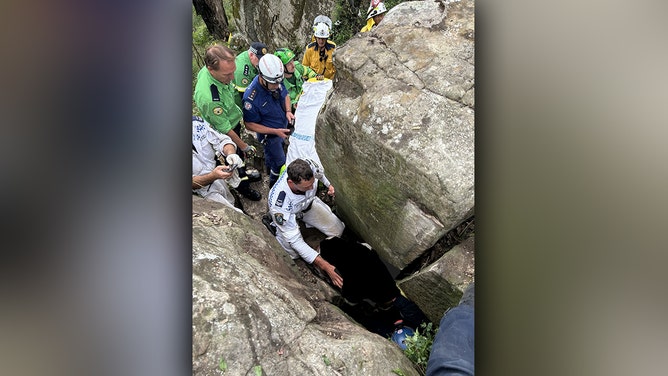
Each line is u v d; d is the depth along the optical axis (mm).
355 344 1596
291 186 1950
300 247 1993
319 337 1602
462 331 1656
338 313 1786
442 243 1886
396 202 1844
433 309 1896
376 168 1854
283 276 1843
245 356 1499
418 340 1804
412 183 1782
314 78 2123
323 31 2072
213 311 1538
